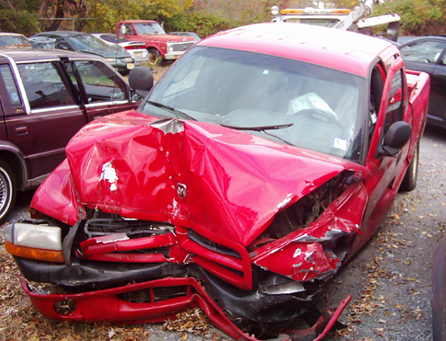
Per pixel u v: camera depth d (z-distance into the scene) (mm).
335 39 4453
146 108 4082
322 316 3090
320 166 2971
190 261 3100
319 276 2846
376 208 4328
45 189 3346
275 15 11883
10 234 3074
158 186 3107
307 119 3691
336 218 3105
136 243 3029
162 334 3189
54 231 3004
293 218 3094
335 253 3418
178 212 3096
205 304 3102
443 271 3053
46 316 3127
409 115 5535
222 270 2949
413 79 6457
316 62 3961
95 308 3072
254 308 2842
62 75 5676
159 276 3115
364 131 3658
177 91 4117
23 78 5238
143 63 17688
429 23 29844
